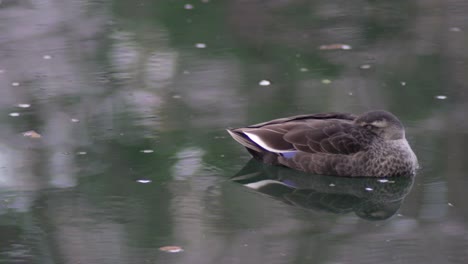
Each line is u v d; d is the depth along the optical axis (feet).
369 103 52.60
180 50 63.72
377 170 43.09
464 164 44.21
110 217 38.24
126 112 51.34
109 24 69.62
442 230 37.35
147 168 43.78
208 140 47.26
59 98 53.72
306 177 43.88
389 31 67.67
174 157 45.09
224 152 45.98
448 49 62.90
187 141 47.06
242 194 41.50
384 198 41.68
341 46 63.67
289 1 76.28
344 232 37.24
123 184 41.91
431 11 73.00
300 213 39.58
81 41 65.62
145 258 34.22
